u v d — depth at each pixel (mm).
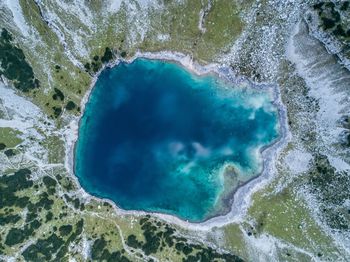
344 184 69125
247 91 76062
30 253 69875
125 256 74312
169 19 74438
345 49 66062
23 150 74125
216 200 77062
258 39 72500
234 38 73438
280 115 74812
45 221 72688
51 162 76625
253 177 75938
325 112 71000
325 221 69938
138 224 77062
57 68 76062
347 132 69125
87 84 78625
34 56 73875
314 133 72188
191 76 77688
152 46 77000
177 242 75000
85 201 78062
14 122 73688
